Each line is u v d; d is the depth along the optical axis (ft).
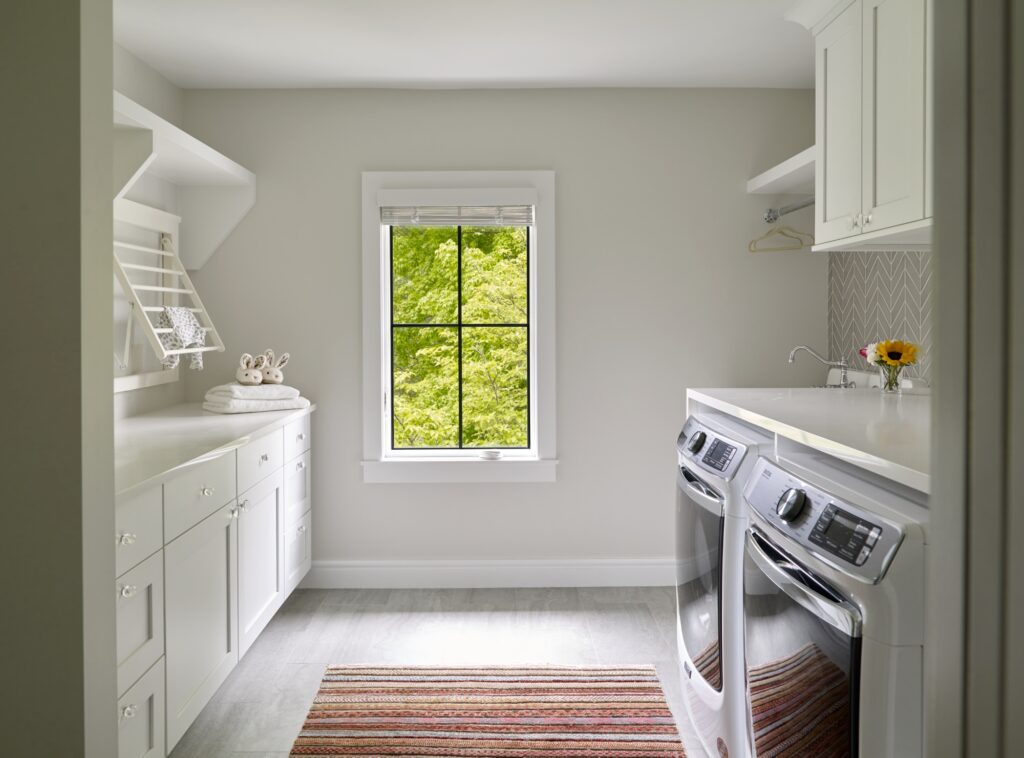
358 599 12.26
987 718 1.64
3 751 4.20
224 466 8.45
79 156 4.12
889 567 3.97
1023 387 1.54
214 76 11.83
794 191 12.44
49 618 4.17
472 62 11.28
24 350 4.12
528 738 8.12
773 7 9.38
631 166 12.64
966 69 1.65
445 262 12.98
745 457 6.60
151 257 11.29
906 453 4.95
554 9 9.42
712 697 6.89
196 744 7.98
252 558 9.48
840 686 4.30
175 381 12.21
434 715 8.59
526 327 13.04
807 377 12.86
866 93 7.82
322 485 12.73
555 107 12.59
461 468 12.71
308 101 12.50
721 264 12.74
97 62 4.29
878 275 11.18
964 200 1.67
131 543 6.18
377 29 9.99
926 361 9.91
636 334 12.76
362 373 12.65
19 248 4.12
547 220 12.60
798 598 4.79
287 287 12.59
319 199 12.55
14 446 4.14
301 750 7.89
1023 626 1.56
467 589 12.74
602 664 9.87
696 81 12.26
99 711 4.38
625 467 12.85
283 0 9.09
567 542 12.88
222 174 11.46
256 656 10.15
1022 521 1.55
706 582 7.09
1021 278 1.54
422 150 12.55
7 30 4.09
